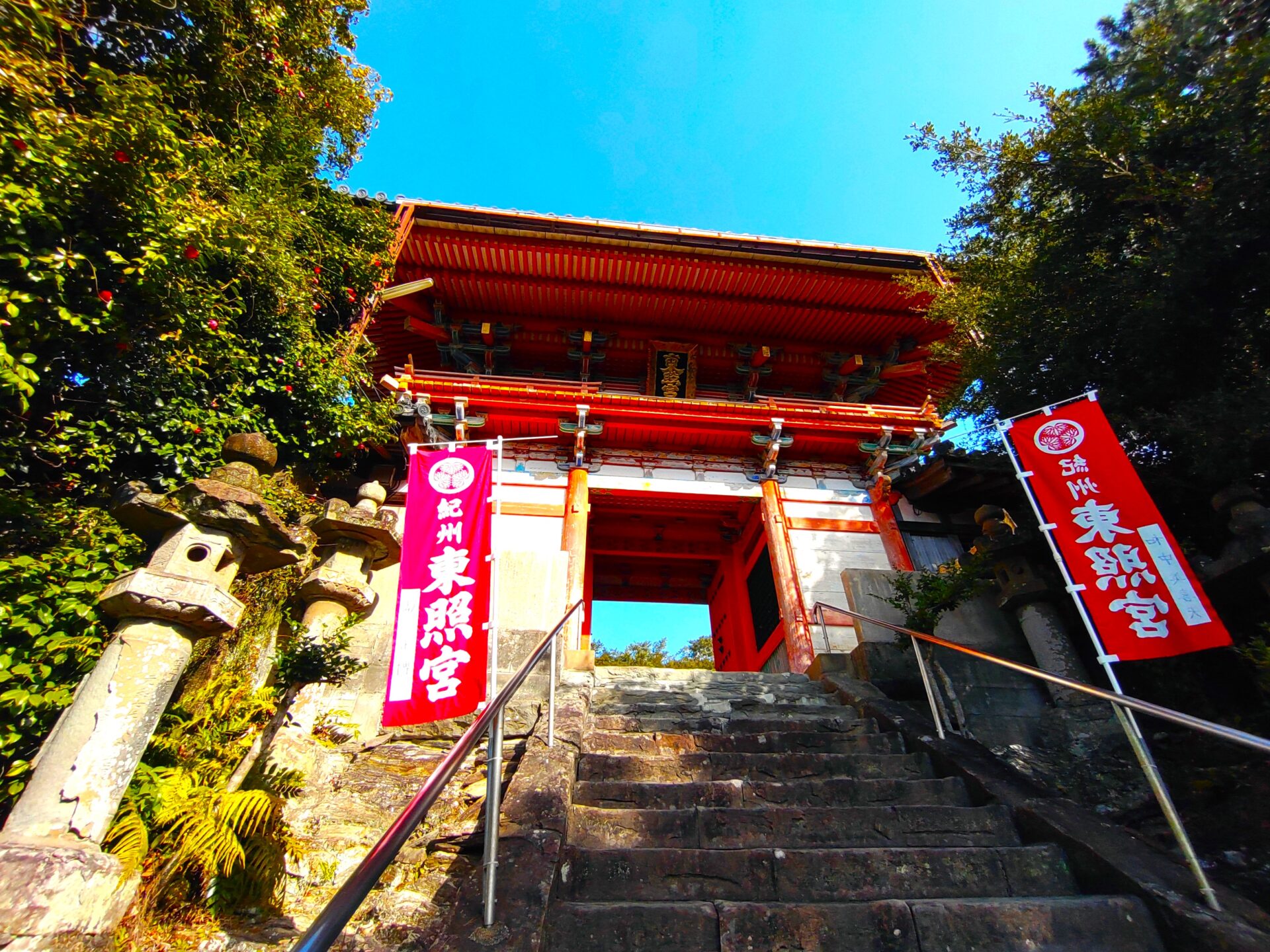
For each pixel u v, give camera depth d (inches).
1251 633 241.0
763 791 192.4
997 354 357.7
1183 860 158.6
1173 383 283.0
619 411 472.1
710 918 132.6
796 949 129.2
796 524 488.1
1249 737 121.3
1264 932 123.7
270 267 285.0
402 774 231.0
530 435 496.1
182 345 254.4
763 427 502.6
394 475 480.4
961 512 513.3
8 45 177.0
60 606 169.2
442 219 514.6
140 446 239.3
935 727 238.8
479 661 201.3
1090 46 315.0
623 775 204.5
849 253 542.9
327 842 198.4
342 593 238.4
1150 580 209.8
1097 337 299.3
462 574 215.0
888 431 497.0
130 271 207.0
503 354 603.8
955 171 393.4
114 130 194.2
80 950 127.8
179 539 169.0
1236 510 229.8
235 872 177.9
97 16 240.1
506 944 117.6
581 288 567.5
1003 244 395.2
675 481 501.0
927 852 158.1
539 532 462.6
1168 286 255.8
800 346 624.7
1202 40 265.1
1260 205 237.6
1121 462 228.2
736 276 560.7
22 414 205.3
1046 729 269.1
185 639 164.9
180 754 202.1
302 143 331.3
